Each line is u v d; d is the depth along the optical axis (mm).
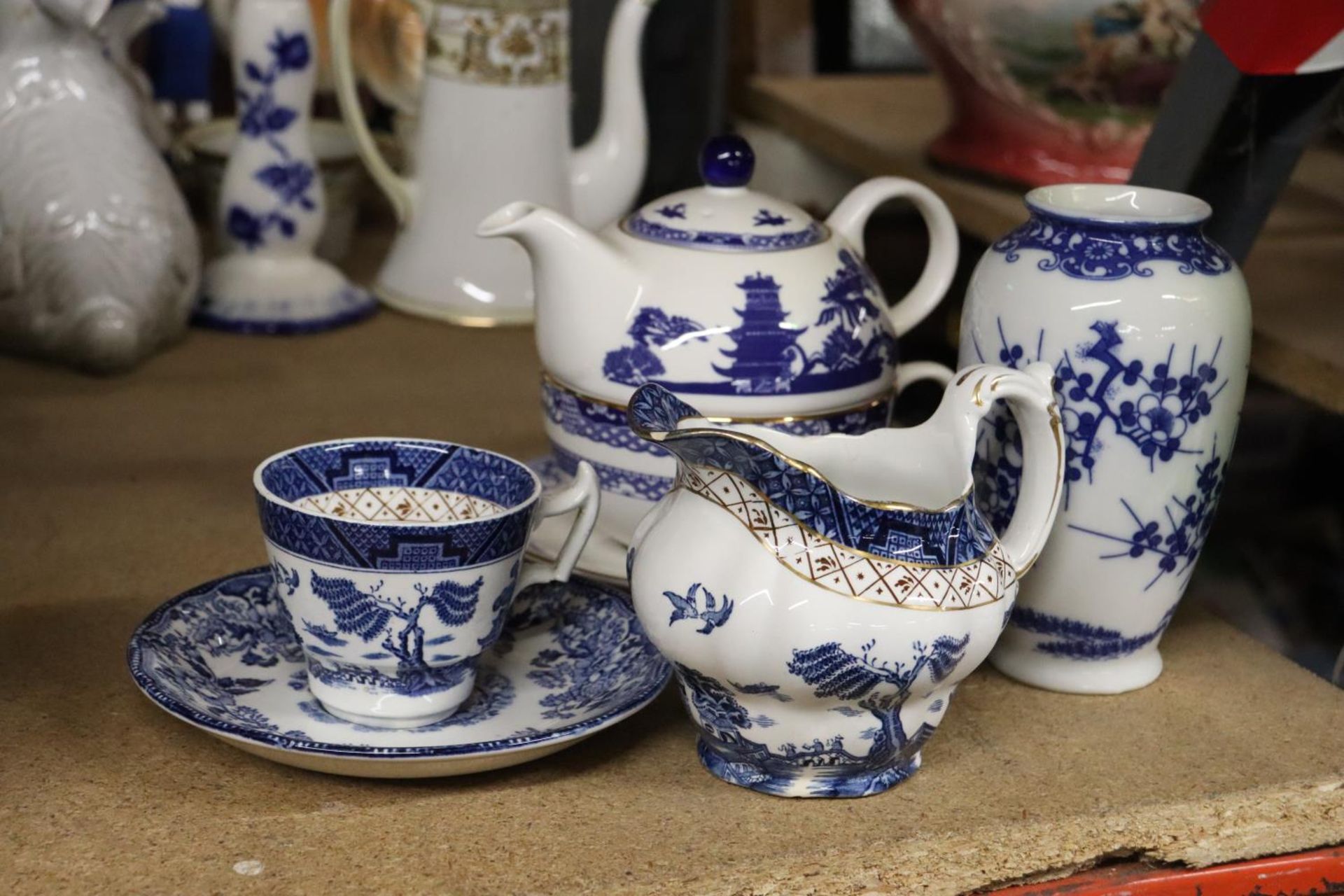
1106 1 990
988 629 601
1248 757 674
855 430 752
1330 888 658
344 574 600
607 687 666
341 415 1021
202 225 1381
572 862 572
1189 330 658
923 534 585
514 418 1030
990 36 1041
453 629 618
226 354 1127
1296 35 708
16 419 984
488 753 584
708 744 643
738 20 1573
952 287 1371
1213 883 645
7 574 779
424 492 684
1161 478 676
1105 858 646
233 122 1273
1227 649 784
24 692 671
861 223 799
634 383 720
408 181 1229
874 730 605
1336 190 1224
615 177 1240
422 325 1216
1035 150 1106
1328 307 918
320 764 591
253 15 1124
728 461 572
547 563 669
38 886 541
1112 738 688
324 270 1216
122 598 764
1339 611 1212
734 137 759
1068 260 671
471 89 1168
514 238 733
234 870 557
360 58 1294
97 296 1037
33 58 1020
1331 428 1358
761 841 591
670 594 589
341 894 547
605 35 1420
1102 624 710
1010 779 647
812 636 573
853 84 1536
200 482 906
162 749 634
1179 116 768
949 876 606
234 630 692
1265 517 1331
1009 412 683
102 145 1033
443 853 574
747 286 720
